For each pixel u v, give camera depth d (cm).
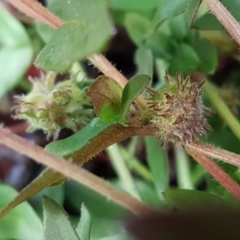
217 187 15
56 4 15
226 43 18
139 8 17
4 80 18
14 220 17
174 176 19
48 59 12
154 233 12
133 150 19
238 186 14
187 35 17
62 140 14
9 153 20
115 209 17
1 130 13
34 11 14
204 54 16
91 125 14
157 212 13
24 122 20
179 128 14
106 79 14
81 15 12
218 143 16
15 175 20
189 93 14
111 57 20
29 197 13
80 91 15
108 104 14
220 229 12
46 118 15
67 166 13
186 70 16
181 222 12
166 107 14
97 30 12
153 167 16
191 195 14
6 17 18
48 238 13
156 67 19
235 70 19
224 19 14
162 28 17
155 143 16
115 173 20
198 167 18
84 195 18
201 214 12
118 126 14
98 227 17
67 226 13
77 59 12
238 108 18
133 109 14
